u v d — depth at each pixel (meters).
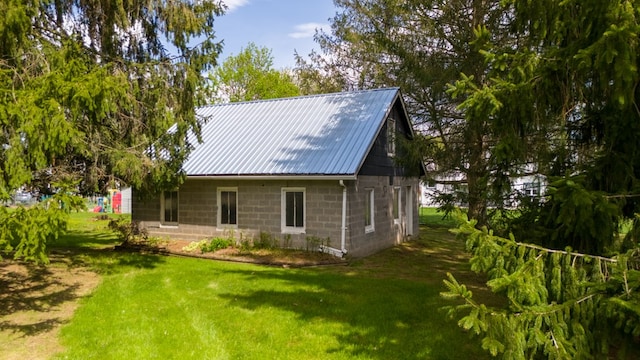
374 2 18.06
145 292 8.69
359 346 5.98
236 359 5.57
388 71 18.89
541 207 5.71
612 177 4.83
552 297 4.04
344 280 9.92
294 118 15.89
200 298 8.30
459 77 13.48
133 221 15.77
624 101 3.96
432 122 16.88
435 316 7.23
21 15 6.55
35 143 5.94
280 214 13.34
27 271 10.42
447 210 12.14
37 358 5.52
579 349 3.64
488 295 8.69
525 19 4.94
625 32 3.60
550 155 6.57
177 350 5.81
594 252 4.64
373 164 14.27
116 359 5.50
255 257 12.35
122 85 8.73
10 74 6.87
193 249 13.58
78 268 10.92
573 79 4.60
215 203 14.45
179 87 10.20
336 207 12.54
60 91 6.28
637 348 4.18
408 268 11.79
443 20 14.45
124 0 9.66
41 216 5.83
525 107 4.76
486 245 4.12
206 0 10.43
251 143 15.06
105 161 9.96
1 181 5.72
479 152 12.80
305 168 12.64
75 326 6.64
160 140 10.45
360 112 14.81
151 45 10.59
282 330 6.59
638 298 3.33
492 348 3.45
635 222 4.38
